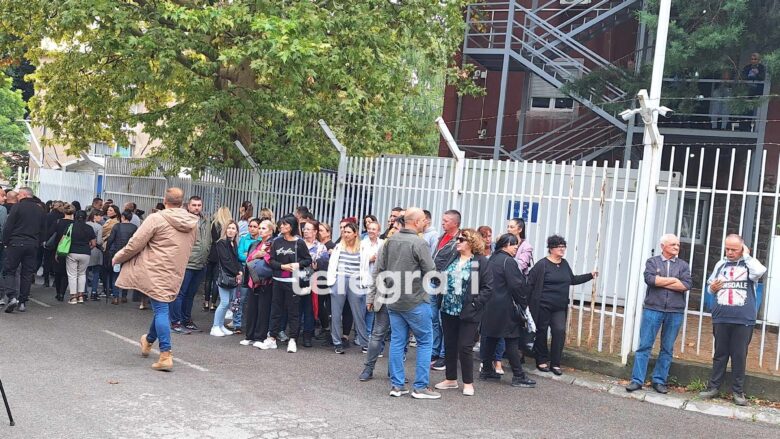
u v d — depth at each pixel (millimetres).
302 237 10977
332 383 8234
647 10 14695
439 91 25516
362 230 13008
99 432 5957
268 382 8086
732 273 8133
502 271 8469
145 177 18875
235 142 15258
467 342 7984
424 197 12047
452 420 7000
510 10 16469
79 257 13445
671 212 14414
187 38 13633
